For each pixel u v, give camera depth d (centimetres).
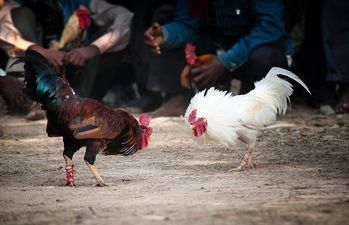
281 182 666
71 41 1346
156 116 1328
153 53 1353
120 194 613
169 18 1394
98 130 639
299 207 534
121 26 1379
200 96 762
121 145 673
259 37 1199
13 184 682
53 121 655
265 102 766
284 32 1220
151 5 1416
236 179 689
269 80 784
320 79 1608
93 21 1428
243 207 537
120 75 1694
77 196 608
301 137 1029
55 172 758
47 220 506
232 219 491
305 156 849
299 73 1606
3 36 1319
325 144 955
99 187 655
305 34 1599
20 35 1320
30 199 598
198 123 735
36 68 657
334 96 1504
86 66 1359
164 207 544
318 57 1600
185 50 1262
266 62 1186
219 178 698
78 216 514
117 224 482
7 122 1279
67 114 643
